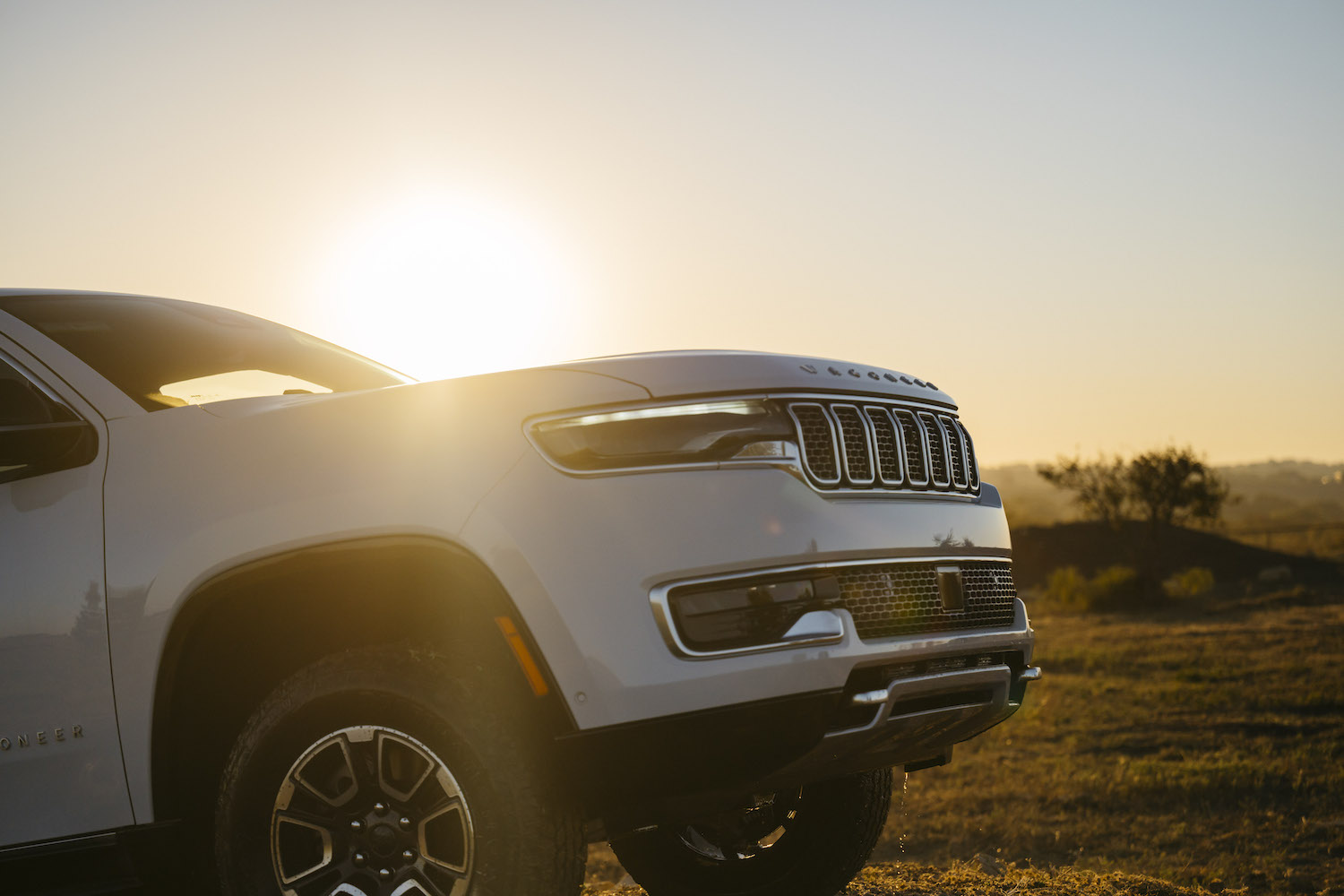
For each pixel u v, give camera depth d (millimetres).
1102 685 17297
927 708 2646
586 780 2322
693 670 2301
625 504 2357
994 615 2943
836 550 2482
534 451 2379
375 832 2406
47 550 2600
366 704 2369
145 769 2525
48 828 2574
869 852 3424
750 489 2441
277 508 2455
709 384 2482
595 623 2291
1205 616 30625
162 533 2529
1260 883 7383
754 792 2541
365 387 3533
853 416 2676
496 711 2328
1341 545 58406
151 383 2914
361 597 2535
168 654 2494
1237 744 12500
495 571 2311
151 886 2607
